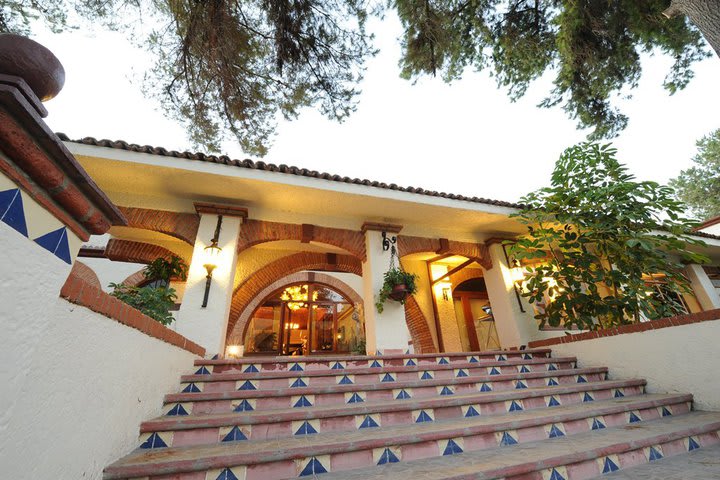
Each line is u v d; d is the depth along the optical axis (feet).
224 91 14.48
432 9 16.90
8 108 2.65
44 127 2.85
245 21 13.50
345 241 20.12
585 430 9.39
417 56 18.29
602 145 16.08
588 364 15.48
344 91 16.10
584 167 16.46
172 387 9.69
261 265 23.27
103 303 5.36
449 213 20.74
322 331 30.50
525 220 18.51
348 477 6.46
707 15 12.28
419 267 28.07
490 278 23.15
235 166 15.75
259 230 18.53
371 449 7.29
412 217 21.13
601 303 15.99
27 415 3.60
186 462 6.11
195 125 16.17
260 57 14.65
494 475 6.34
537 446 8.02
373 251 19.83
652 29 16.97
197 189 16.97
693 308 26.58
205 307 15.24
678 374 12.06
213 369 12.08
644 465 7.61
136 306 13.12
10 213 2.89
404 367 12.77
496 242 23.20
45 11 12.95
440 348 25.05
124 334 6.37
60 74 3.17
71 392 4.53
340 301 31.96
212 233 17.04
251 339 30.27
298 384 11.50
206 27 12.39
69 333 4.48
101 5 12.96
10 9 12.76
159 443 7.37
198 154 14.99
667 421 10.01
